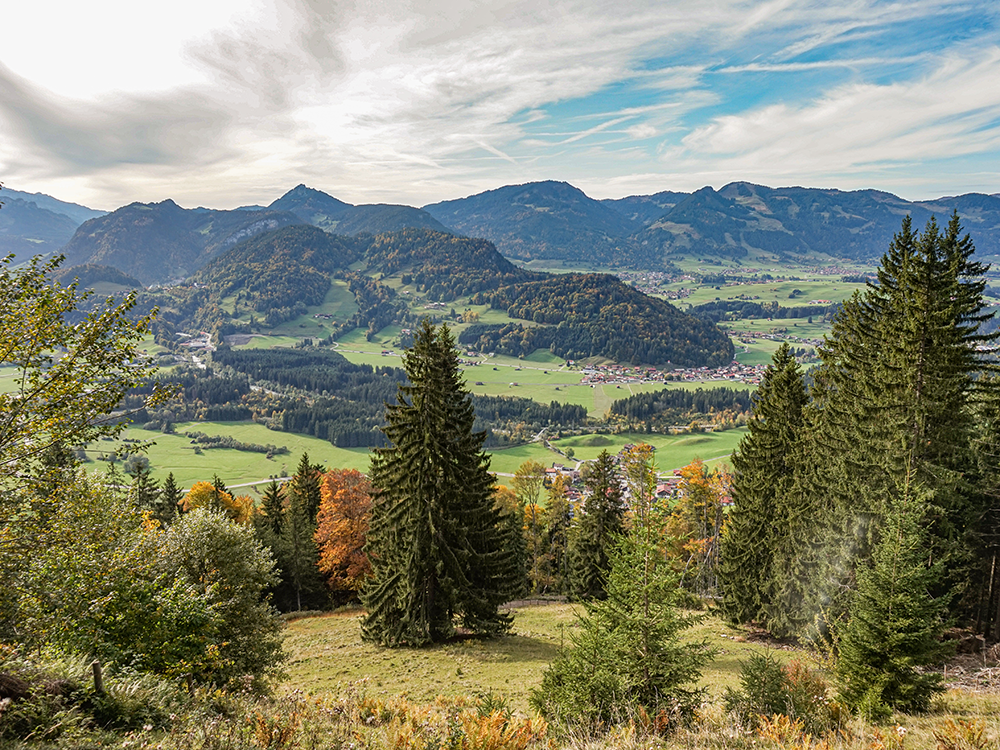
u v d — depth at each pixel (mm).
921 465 24906
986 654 24719
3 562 12258
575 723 11211
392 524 30688
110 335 13547
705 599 43531
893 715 13094
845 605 24594
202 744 8570
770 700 11594
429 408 30031
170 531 21406
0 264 12461
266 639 21266
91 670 10719
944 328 24906
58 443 12945
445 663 26469
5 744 7660
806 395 34062
